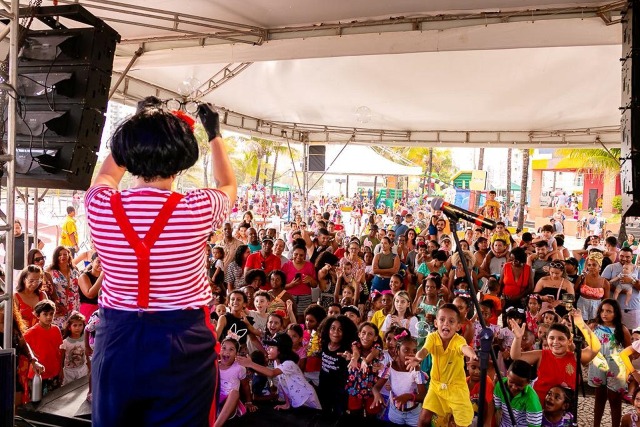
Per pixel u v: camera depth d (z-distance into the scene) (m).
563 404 3.64
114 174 1.51
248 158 33.84
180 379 1.34
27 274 4.41
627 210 3.76
